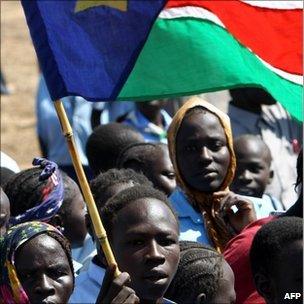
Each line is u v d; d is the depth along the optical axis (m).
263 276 17.36
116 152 25.88
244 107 29.27
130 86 19.61
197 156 21.86
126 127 26.44
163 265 16.72
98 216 16.39
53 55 17.48
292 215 19.38
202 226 21.86
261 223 19.31
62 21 17.62
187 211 21.95
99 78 17.75
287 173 28.73
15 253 16.33
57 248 16.44
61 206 20.98
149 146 23.36
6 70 64.94
